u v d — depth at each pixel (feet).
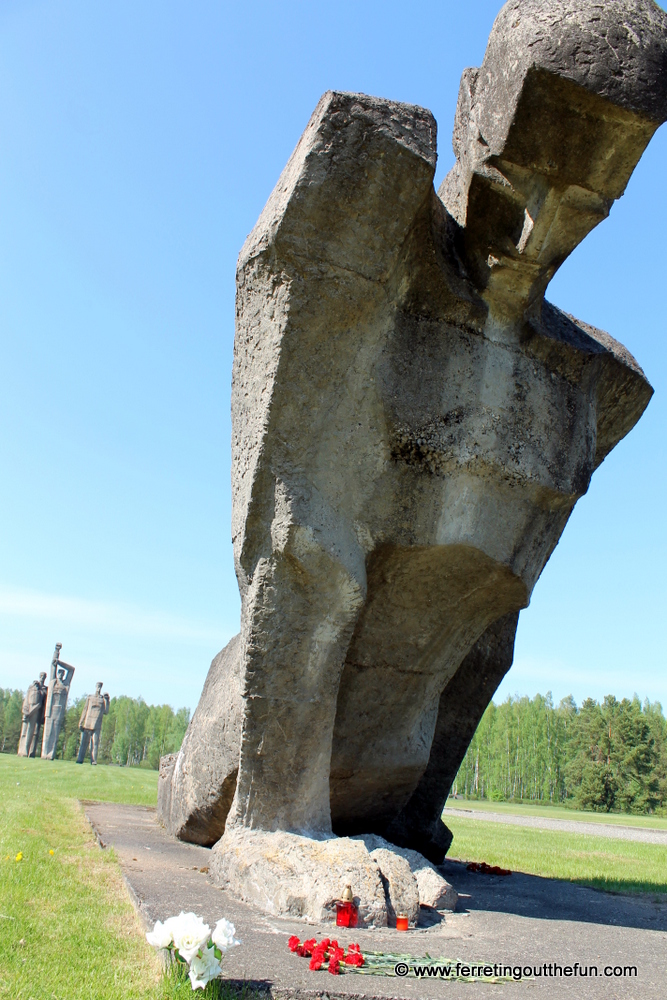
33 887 13.64
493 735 171.42
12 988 8.53
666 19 13.96
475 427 15.94
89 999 8.34
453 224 16.76
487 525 16.15
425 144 14.15
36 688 115.03
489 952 11.44
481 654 21.90
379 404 15.42
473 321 16.22
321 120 13.87
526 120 13.98
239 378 16.30
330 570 14.85
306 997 8.75
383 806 19.39
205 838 21.08
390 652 17.48
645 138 14.03
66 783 46.03
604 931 13.89
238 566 16.14
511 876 22.22
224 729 19.34
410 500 15.71
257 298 15.16
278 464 14.85
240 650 16.26
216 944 8.49
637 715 135.44
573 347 17.28
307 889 12.90
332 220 14.11
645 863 30.25
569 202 15.08
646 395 19.51
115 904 13.06
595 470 20.18
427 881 14.99
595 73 13.34
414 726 18.60
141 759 212.23
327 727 15.53
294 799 15.40
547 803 152.76
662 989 10.23
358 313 14.74
